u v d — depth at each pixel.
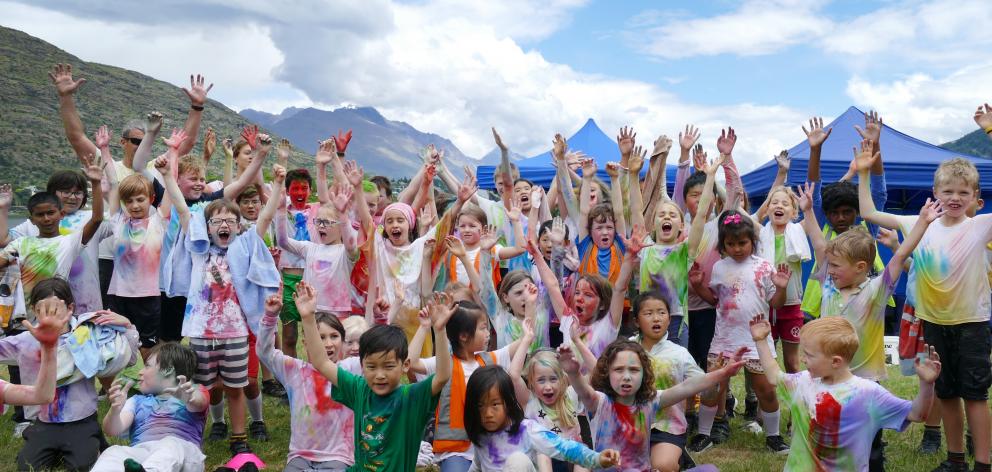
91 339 6.15
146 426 5.61
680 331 6.83
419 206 8.08
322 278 7.55
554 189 9.42
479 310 5.66
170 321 7.83
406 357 4.85
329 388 5.48
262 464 5.94
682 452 5.45
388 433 4.76
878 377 5.66
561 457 4.73
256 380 6.92
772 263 7.07
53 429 5.96
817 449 4.70
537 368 5.34
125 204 7.56
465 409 4.93
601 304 6.16
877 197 7.34
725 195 8.19
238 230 6.84
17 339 6.06
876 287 5.59
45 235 7.35
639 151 7.37
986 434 5.59
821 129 7.81
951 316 5.63
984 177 14.40
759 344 5.05
